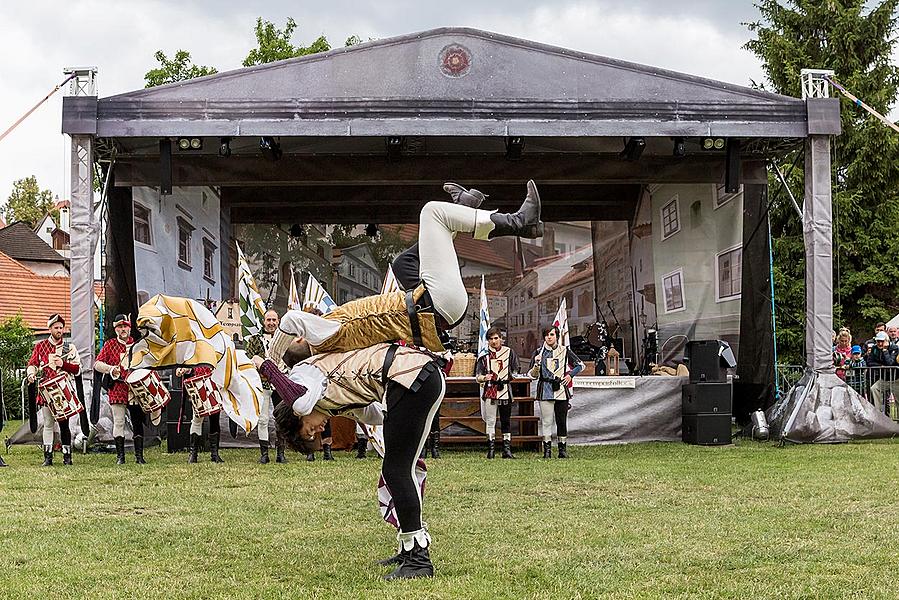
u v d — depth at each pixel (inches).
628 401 536.7
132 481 366.3
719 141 530.9
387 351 200.1
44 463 429.1
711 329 605.3
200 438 480.4
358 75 501.4
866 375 591.2
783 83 1176.8
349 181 562.3
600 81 506.3
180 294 598.2
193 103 494.6
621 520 269.4
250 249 703.7
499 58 505.4
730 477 365.1
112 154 531.8
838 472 375.9
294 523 267.3
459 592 185.9
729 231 589.3
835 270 1144.2
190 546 234.2
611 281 722.2
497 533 249.9
